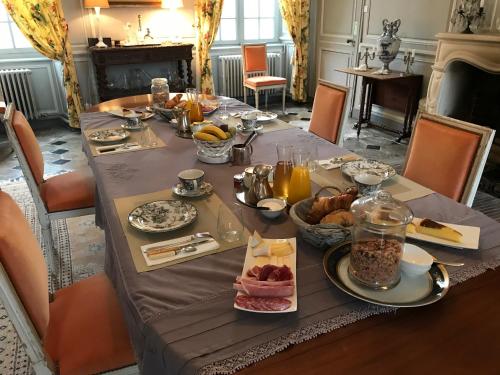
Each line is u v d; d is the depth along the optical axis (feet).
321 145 6.21
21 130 5.95
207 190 4.55
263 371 2.30
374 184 4.33
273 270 3.00
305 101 18.58
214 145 5.31
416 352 2.42
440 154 5.22
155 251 3.43
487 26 10.87
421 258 3.05
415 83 12.81
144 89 14.96
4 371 4.98
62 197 6.45
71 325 3.72
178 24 15.39
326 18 16.88
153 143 6.36
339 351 2.43
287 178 4.26
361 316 2.68
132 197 4.49
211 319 2.69
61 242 7.75
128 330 3.41
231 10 16.94
